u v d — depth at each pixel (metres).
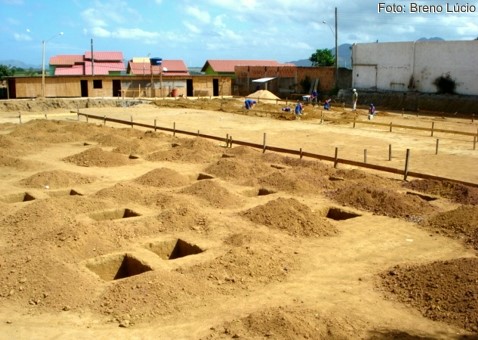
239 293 8.41
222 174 16.53
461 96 39.75
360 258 9.99
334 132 27.38
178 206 12.51
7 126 27.91
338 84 50.53
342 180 15.85
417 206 12.95
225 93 52.81
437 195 14.28
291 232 11.27
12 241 10.62
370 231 11.54
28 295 8.11
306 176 15.85
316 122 31.92
